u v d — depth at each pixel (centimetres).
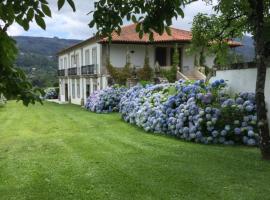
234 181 744
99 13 542
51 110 3034
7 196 714
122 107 1978
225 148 1089
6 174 878
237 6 1077
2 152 1166
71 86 4809
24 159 1035
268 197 652
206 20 1206
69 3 369
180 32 3722
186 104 1292
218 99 1252
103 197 683
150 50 3622
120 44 3547
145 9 477
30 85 418
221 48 1280
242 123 1143
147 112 1535
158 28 475
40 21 383
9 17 386
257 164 870
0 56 401
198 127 1196
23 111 2939
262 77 904
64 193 717
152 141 1242
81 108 3291
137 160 958
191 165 881
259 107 912
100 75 3622
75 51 4581
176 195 674
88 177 816
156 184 741
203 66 3306
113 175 823
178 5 464
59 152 1123
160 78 3284
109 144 1217
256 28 897
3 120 2275
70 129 1719
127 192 703
